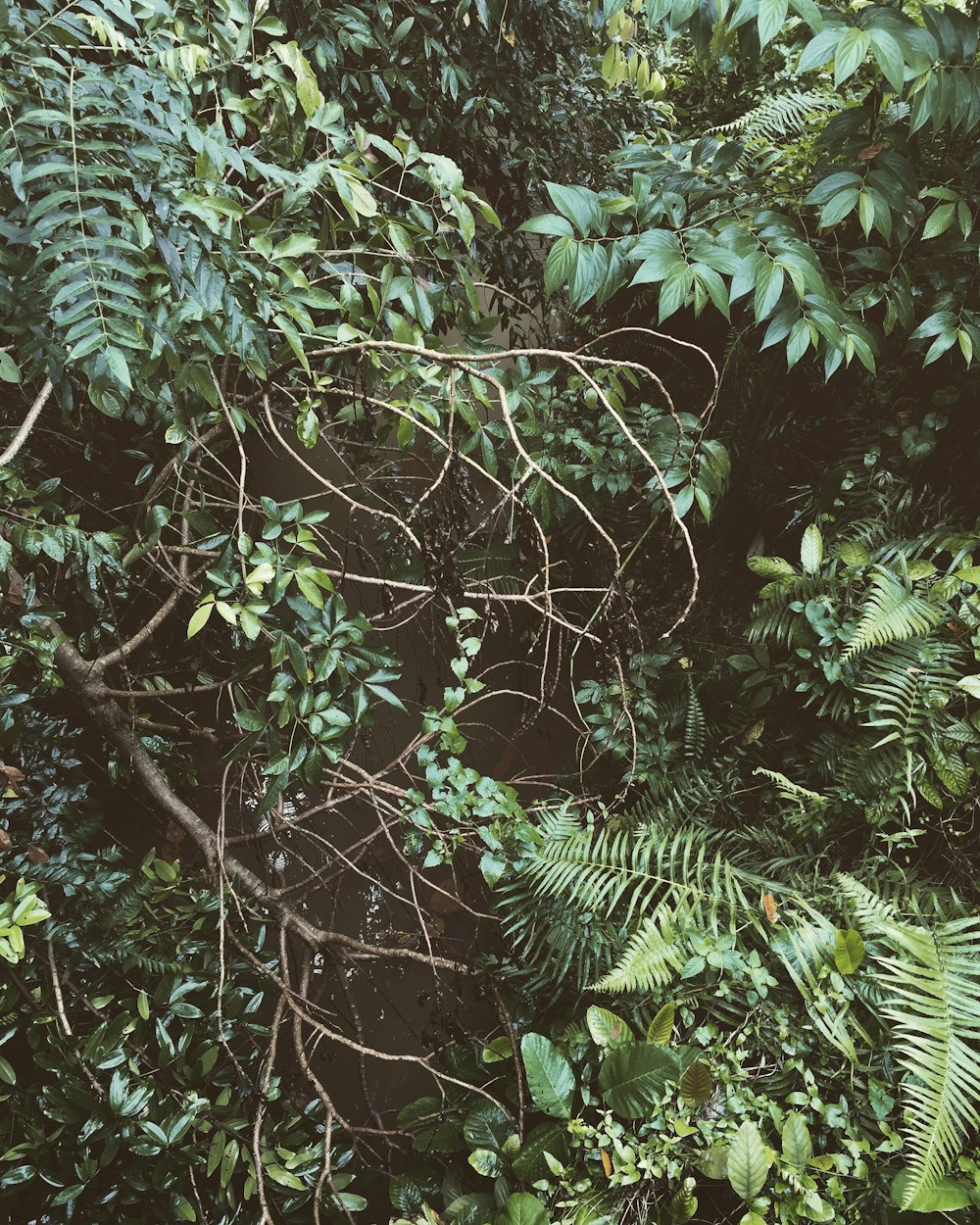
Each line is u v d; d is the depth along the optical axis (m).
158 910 2.45
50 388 1.60
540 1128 2.07
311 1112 2.33
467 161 3.36
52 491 2.13
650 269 2.10
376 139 2.00
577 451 3.23
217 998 2.26
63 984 2.15
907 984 2.02
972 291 2.62
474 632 3.51
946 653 2.52
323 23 2.54
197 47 1.76
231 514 3.35
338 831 3.63
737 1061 2.00
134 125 1.39
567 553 3.61
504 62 3.21
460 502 2.32
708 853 2.65
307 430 2.04
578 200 2.24
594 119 3.83
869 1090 1.91
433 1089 3.38
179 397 1.88
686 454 2.82
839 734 2.73
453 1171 2.31
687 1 2.04
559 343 3.88
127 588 2.88
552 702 3.72
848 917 2.19
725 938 2.12
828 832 2.63
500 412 2.86
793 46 3.98
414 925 3.47
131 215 1.37
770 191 2.80
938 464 2.98
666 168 2.75
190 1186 2.14
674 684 3.21
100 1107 1.98
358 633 2.00
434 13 2.85
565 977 2.46
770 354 3.24
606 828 2.64
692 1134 1.92
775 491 3.38
